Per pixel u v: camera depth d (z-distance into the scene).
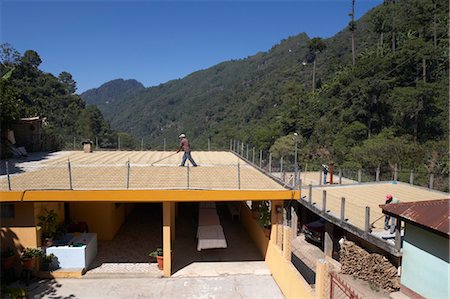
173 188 10.73
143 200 10.41
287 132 48.41
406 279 9.52
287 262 9.90
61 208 12.64
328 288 7.95
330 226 14.03
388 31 51.00
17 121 19.84
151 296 9.77
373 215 12.55
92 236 12.25
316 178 23.58
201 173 14.16
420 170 26.95
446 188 22.75
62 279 10.64
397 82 39.38
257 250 13.35
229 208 19.02
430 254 8.66
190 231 15.63
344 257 11.98
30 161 16.97
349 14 57.19
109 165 15.84
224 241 12.27
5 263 10.29
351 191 17.27
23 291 9.42
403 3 51.19
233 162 18.58
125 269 11.29
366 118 39.88
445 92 36.25
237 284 10.59
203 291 10.12
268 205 12.60
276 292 10.14
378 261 10.66
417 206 9.02
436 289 8.51
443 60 38.88
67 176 12.79
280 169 16.64
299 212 18.17
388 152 30.22
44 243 11.09
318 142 43.06
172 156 20.83
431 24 43.97
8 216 10.61
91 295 9.74
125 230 15.08
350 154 33.97
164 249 10.92
